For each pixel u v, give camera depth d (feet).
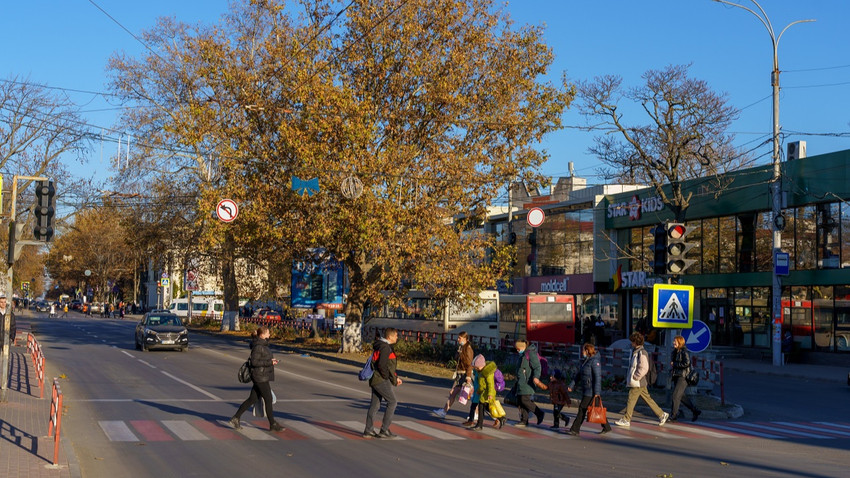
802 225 120.57
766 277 126.31
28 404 53.98
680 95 131.95
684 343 57.88
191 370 86.07
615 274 153.69
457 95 102.99
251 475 34.12
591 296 165.48
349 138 97.25
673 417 57.31
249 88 106.01
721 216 137.39
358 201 98.63
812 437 52.01
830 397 78.59
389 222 98.68
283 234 106.63
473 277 108.06
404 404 62.44
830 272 114.21
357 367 102.22
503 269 111.65
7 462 33.91
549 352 103.86
